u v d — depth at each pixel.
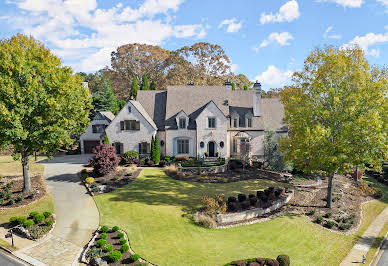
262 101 49.34
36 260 16.61
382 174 41.72
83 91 32.09
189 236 20.12
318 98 26.81
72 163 41.88
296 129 26.27
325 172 26.25
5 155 48.78
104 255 16.78
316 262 18.03
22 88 23.53
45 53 25.56
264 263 16.38
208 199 25.00
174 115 44.72
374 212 28.16
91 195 27.78
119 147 42.94
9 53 23.67
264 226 22.61
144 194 28.53
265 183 34.31
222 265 16.58
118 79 80.19
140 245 18.56
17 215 22.61
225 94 46.88
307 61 27.05
